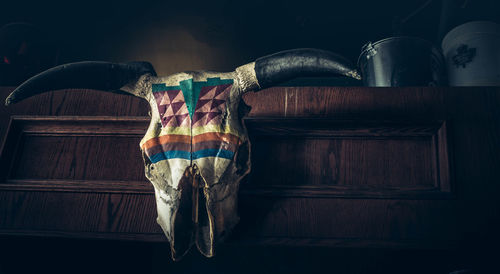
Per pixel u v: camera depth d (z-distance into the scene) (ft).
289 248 10.09
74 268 10.19
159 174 6.74
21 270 9.98
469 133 7.97
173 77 7.45
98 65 7.13
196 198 6.73
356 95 8.23
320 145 8.09
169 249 10.28
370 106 8.16
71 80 6.96
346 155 8.00
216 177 6.70
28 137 8.52
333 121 7.98
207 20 12.85
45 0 12.60
